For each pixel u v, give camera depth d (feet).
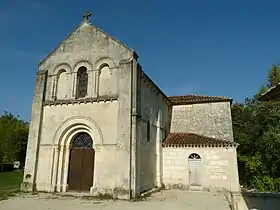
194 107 91.45
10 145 139.13
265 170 79.10
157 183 71.92
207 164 72.33
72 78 63.82
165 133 84.79
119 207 42.83
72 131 61.16
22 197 51.57
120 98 56.75
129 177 51.52
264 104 65.21
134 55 59.72
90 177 57.77
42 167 59.98
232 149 71.51
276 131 60.54
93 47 63.87
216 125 86.43
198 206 46.98
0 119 161.79
